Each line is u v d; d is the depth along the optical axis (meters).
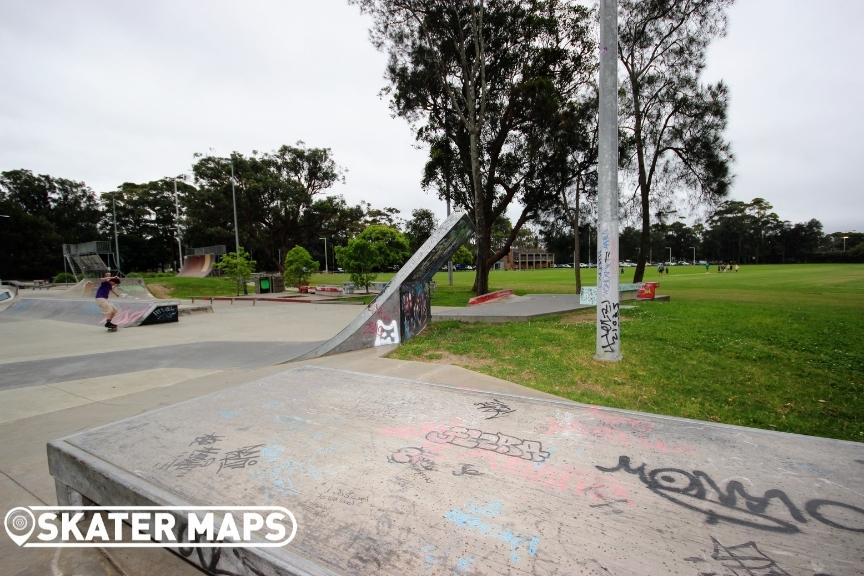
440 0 18.19
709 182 18.53
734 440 2.70
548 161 19.89
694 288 24.44
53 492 3.14
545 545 1.71
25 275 55.38
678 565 1.58
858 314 11.43
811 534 1.74
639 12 17.75
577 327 9.43
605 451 2.57
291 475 2.36
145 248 69.00
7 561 2.36
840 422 4.98
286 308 18.47
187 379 6.34
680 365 6.64
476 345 7.70
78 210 65.56
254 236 50.88
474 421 3.12
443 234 9.02
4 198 59.62
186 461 2.55
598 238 6.84
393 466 2.43
